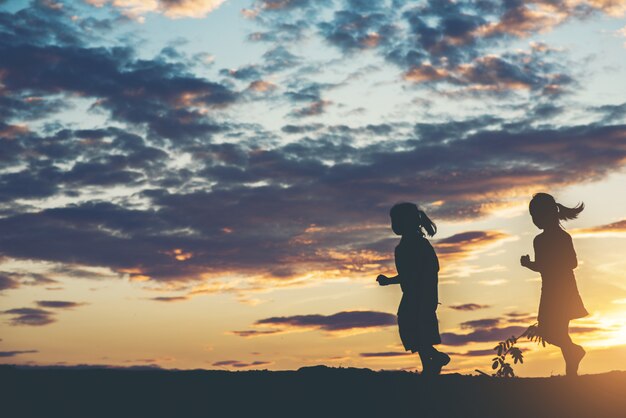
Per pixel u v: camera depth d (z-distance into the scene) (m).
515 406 10.22
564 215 12.07
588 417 9.70
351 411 10.18
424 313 11.73
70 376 11.87
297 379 11.71
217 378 11.80
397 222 12.06
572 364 11.77
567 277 11.90
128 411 10.16
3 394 10.83
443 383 11.40
